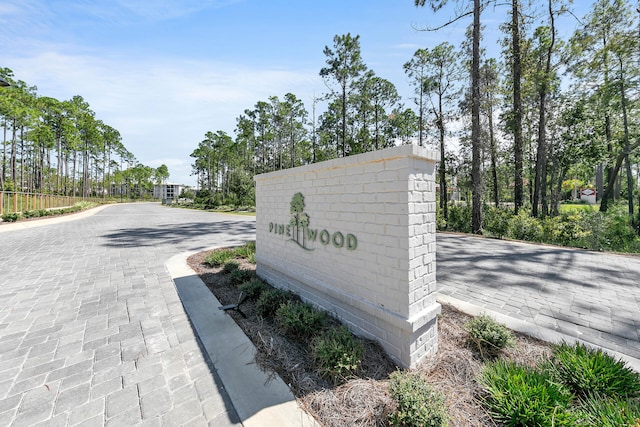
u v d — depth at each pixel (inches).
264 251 194.7
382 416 73.8
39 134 1147.3
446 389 85.1
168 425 74.3
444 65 748.0
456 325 127.6
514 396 73.9
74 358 107.0
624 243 366.9
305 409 78.6
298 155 1453.0
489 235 460.8
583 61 554.6
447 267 249.1
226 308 148.9
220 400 84.3
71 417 77.1
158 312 149.9
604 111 616.1
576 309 152.8
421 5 471.5
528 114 628.1
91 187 2278.5
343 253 123.1
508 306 157.2
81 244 359.6
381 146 992.9
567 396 75.6
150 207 1782.7
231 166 1829.5
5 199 684.7
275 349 109.0
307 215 147.4
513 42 534.6
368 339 110.7
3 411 79.0
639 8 459.8
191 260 267.0
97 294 176.1
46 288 186.7
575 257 290.7
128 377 95.6
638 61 512.4
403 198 94.4
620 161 598.5
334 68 840.3
